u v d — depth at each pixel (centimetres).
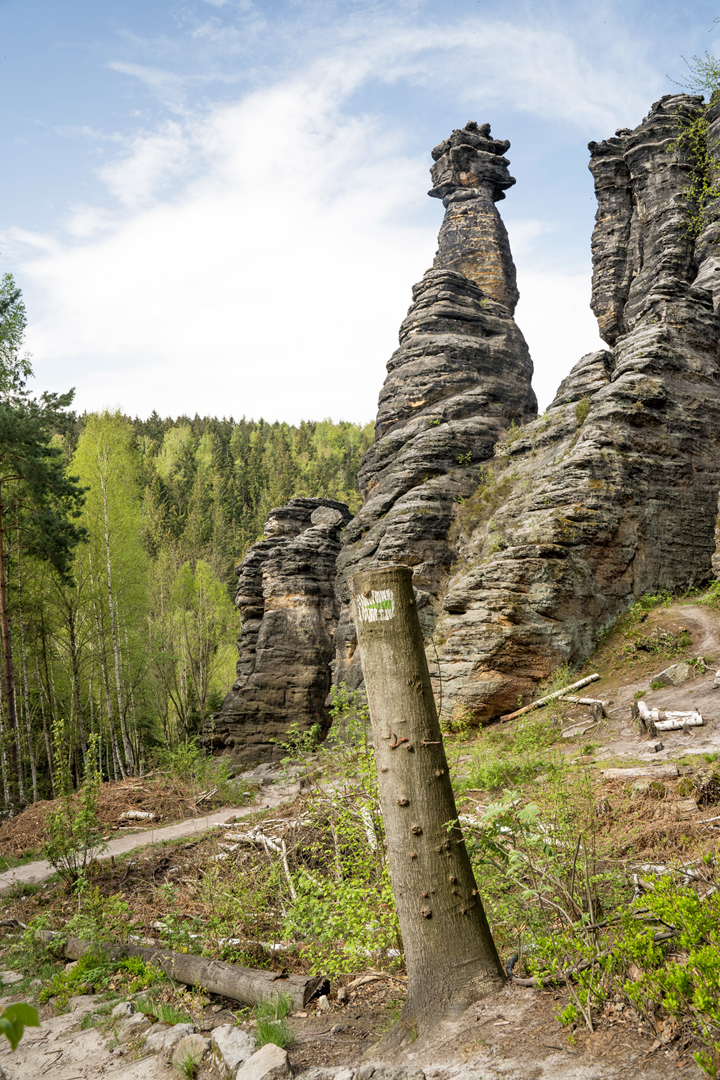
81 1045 565
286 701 3180
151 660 3938
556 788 759
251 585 3509
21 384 2902
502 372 3275
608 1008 376
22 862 1523
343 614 3019
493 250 3678
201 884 939
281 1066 421
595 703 1594
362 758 761
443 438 2947
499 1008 409
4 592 2686
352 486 10112
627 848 676
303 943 684
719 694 1482
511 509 2489
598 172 3453
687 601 2167
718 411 2448
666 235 3073
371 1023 495
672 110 3228
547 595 2091
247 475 10494
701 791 805
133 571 3716
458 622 2125
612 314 3322
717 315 2609
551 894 525
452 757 1299
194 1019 573
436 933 431
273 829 1246
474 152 3803
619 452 2294
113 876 1154
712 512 2364
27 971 807
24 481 2898
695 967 346
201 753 2295
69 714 3756
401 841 441
